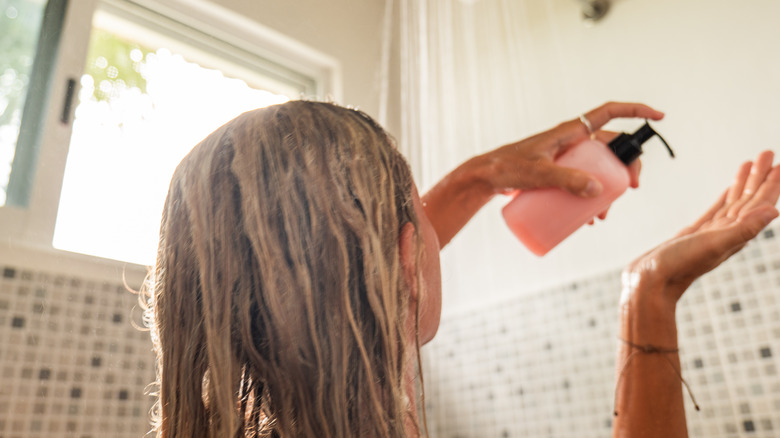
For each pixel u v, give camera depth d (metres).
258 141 0.38
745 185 0.63
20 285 1.19
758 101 1.28
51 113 1.32
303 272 0.35
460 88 1.85
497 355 1.61
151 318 0.44
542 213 0.70
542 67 1.67
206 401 0.37
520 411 1.53
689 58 1.40
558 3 1.68
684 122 1.38
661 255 0.57
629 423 0.54
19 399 1.13
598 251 1.46
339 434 0.33
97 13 1.51
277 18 1.77
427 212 0.64
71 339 1.22
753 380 1.19
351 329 0.35
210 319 0.36
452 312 1.75
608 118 0.69
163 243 0.42
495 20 1.82
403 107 1.97
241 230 0.37
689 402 1.27
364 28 1.99
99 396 1.22
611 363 1.38
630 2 1.53
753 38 1.31
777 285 1.19
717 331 1.26
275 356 0.34
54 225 1.27
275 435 0.34
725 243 0.54
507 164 0.62
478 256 1.72
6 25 1.36
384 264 0.37
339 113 0.41
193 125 1.59
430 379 1.75
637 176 0.72
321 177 0.37
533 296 1.56
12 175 1.28
